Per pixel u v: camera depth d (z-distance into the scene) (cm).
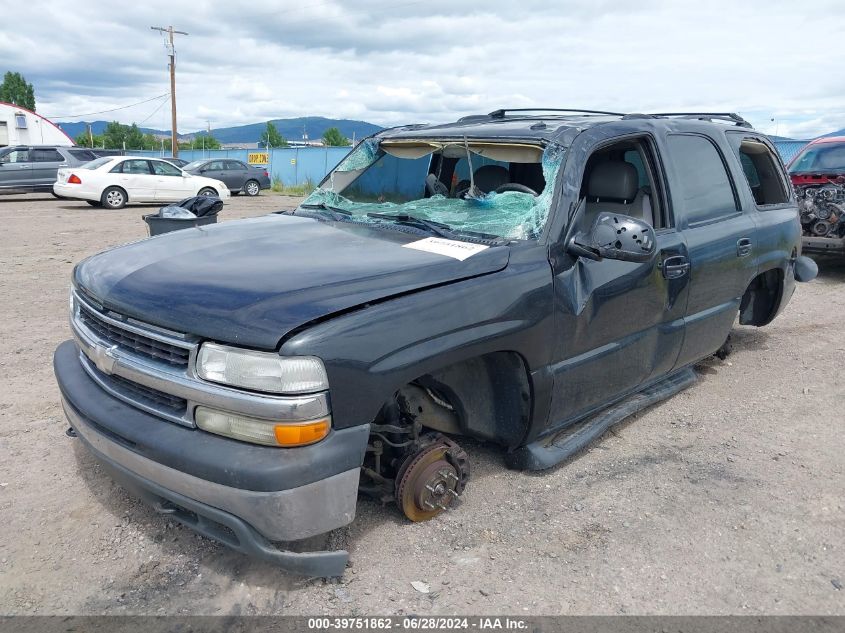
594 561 292
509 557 293
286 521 241
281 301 250
